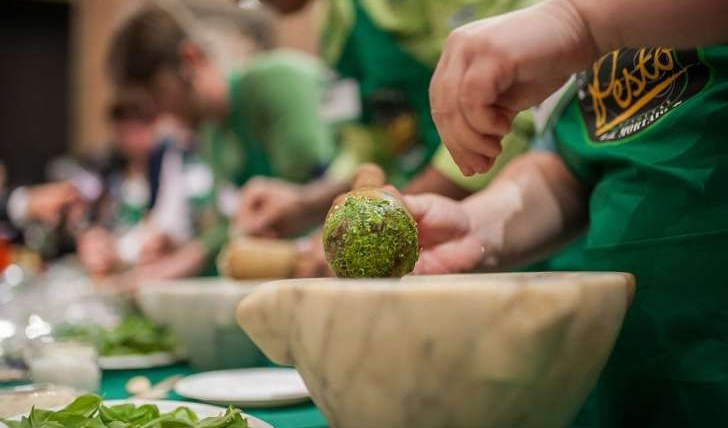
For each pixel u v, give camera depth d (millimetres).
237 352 906
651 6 409
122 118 2680
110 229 3176
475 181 929
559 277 431
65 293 1664
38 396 623
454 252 604
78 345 818
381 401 407
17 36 5285
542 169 693
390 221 474
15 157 5312
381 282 398
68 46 5355
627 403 555
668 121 521
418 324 382
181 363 1022
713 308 495
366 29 1340
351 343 400
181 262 1868
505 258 650
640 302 539
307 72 1895
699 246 500
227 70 2066
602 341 405
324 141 1873
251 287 894
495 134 460
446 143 477
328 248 485
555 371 393
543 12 429
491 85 426
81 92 5215
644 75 554
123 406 498
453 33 449
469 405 398
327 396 432
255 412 667
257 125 1956
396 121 1396
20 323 996
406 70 1303
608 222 577
